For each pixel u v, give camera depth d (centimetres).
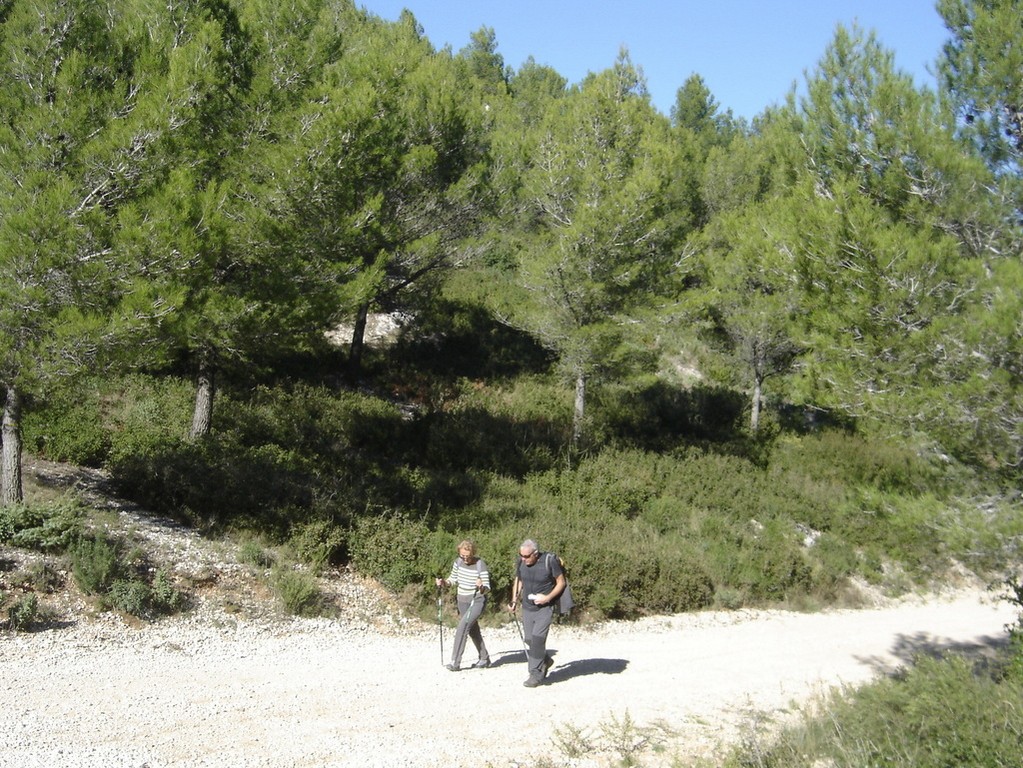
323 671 928
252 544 1220
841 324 847
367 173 1484
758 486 2075
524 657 1073
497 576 1285
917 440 843
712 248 2189
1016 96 830
